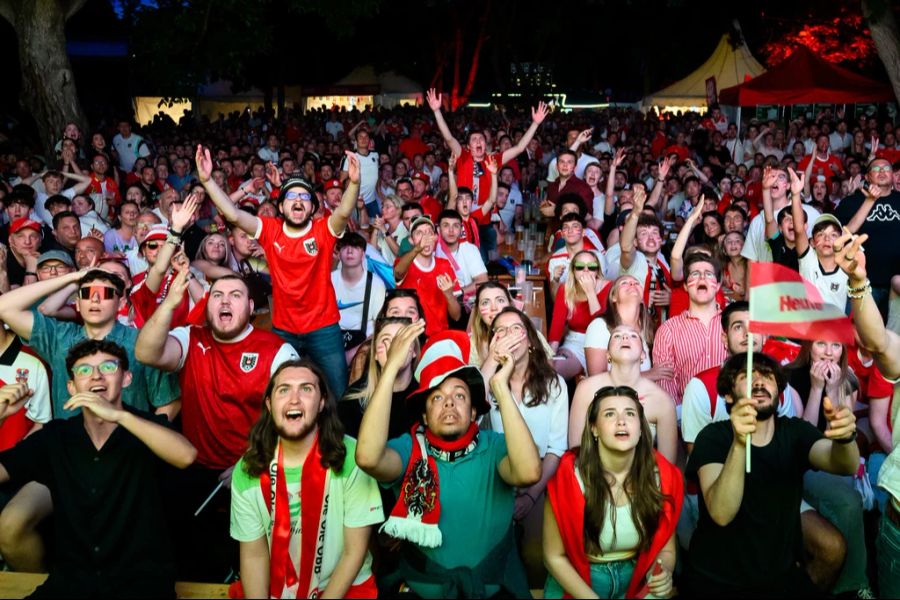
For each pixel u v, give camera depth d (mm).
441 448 4324
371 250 8898
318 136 26172
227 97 40656
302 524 4219
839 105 27328
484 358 6246
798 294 4047
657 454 4324
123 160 17812
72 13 16938
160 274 6418
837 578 4906
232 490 4293
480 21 43531
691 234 11797
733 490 4047
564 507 4227
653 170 15758
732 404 4438
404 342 4133
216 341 5598
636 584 4215
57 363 5477
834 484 4977
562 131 28453
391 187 15539
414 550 4371
